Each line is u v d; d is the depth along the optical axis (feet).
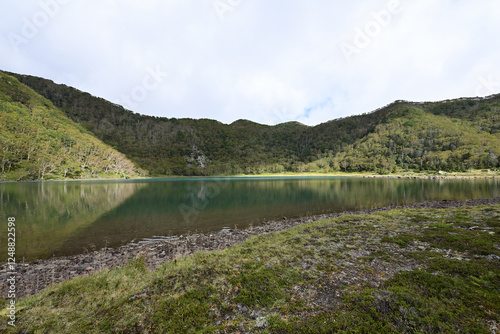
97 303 21.40
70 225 81.25
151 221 87.40
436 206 100.07
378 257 30.48
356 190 202.90
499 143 483.92
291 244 39.40
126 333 16.40
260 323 16.80
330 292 21.20
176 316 18.04
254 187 264.52
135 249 53.47
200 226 78.95
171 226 79.25
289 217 92.32
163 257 45.60
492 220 47.85
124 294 22.97
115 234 69.31
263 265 28.89
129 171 560.61
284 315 17.75
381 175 519.60
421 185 242.37
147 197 168.25
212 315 18.19
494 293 18.28
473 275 22.16
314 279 24.29
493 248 29.68
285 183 333.62
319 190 211.61
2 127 391.24
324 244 38.70
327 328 15.26
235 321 17.28
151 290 23.22
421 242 36.27
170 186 286.66
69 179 374.22
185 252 48.26
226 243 55.57
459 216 55.62
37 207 120.26
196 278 25.27
